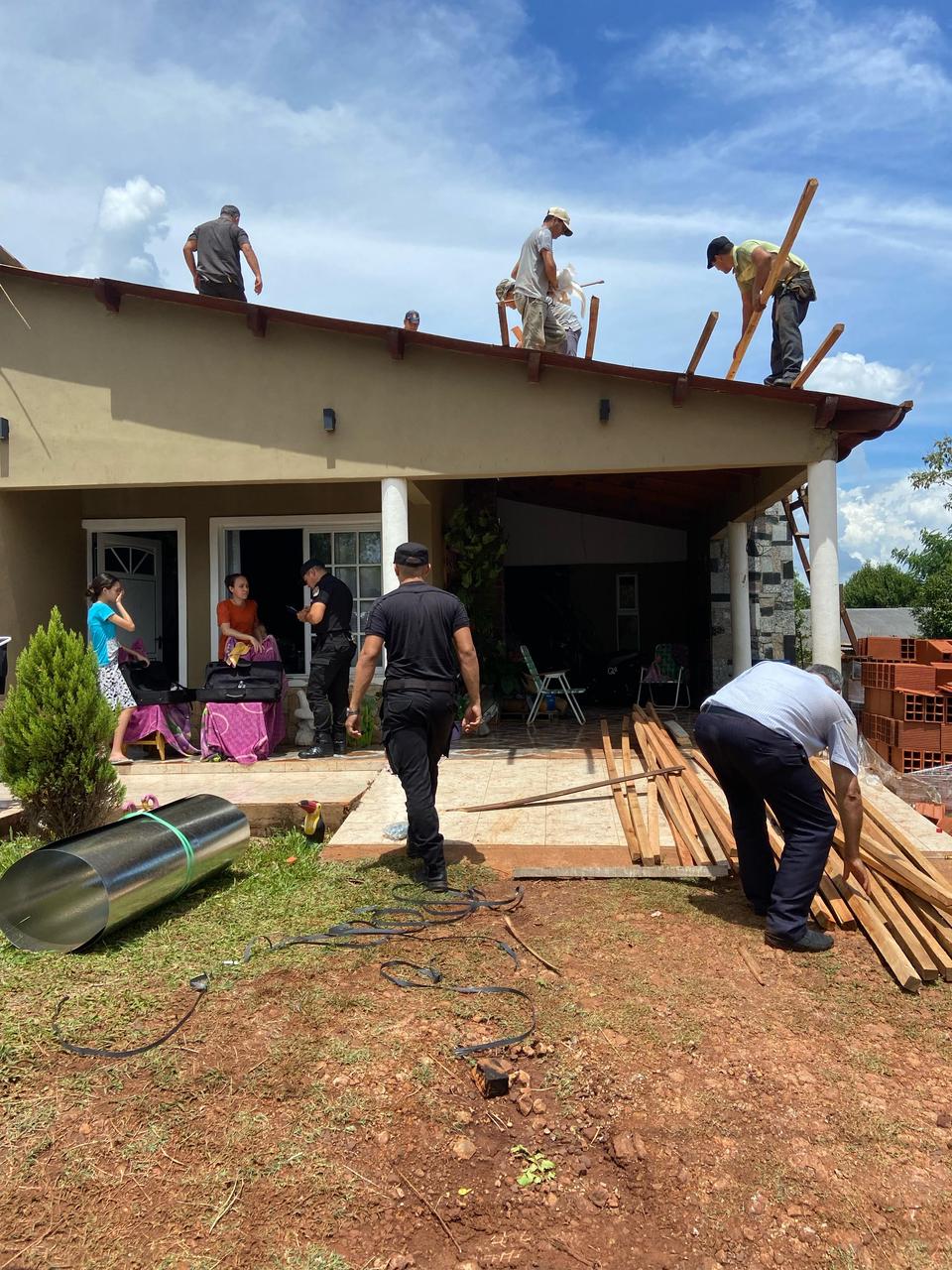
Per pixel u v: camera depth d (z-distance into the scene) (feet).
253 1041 10.09
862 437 23.52
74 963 12.10
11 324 25.63
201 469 25.25
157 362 25.34
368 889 15.08
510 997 11.12
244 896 14.90
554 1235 7.36
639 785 20.42
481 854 16.60
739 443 23.47
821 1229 7.38
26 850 17.16
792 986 11.48
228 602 27.45
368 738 27.22
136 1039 10.16
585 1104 9.01
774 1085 9.32
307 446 24.94
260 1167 8.02
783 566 38.37
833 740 12.50
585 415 24.02
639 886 15.05
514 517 47.93
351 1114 8.75
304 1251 7.09
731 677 38.40
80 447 25.50
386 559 24.86
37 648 17.42
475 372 24.36
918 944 11.93
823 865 12.62
